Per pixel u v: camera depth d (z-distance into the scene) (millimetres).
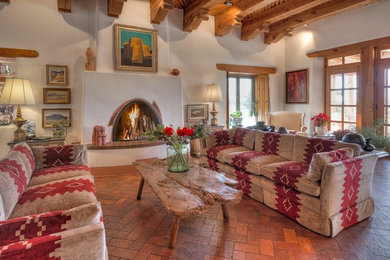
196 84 5730
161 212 2713
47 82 4324
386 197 3045
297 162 2975
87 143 4258
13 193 1819
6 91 3701
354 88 5453
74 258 993
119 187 3545
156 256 1931
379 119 5035
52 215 1111
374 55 5082
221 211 2738
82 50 4547
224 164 3643
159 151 4539
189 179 2410
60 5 4281
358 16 5145
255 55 6461
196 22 5059
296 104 6594
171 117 5000
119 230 2326
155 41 4898
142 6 4766
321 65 6094
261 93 6820
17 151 2424
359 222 2438
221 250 2008
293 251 1991
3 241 1013
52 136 4340
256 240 2152
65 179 2441
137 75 4641
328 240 2141
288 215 2572
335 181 2174
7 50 4066
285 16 5207
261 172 2934
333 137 4328
